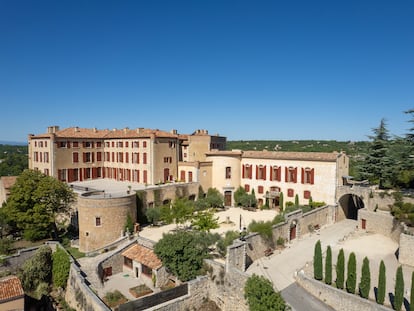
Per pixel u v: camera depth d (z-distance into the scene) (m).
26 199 40.72
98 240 39.19
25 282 33.00
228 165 55.78
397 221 36.69
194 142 63.38
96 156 65.44
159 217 44.16
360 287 24.80
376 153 51.22
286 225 37.31
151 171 55.81
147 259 32.25
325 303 25.14
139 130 63.59
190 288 27.33
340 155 47.69
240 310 26.33
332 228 43.78
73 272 31.31
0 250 37.28
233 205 55.84
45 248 35.22
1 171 96.31
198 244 30.48
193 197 54.16
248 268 30.75
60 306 31.16
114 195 41.88
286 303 24.27
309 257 33.31
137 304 24.92
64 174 60.22
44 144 60.44
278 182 52.31
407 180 44.25
